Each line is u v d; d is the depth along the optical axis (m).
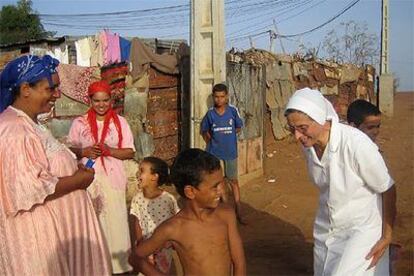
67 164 3.03
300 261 5.98
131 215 4.43
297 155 13.26
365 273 3.21
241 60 10.24
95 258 3.13
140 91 9.70
